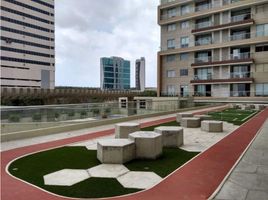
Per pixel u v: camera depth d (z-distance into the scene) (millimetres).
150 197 5441
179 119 19594
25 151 9766
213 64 50312
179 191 5773
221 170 7332
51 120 14953
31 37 105250
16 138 12203
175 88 56875
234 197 5383
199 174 6969
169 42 58469
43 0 110125
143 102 23297
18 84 99375
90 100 64562
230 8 49000
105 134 13914
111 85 142500
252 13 47438
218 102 48938
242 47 48406
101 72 140250
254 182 6281
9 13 96625
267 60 45406
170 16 58219
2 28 94312
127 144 8227
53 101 58188
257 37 45562
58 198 5383
